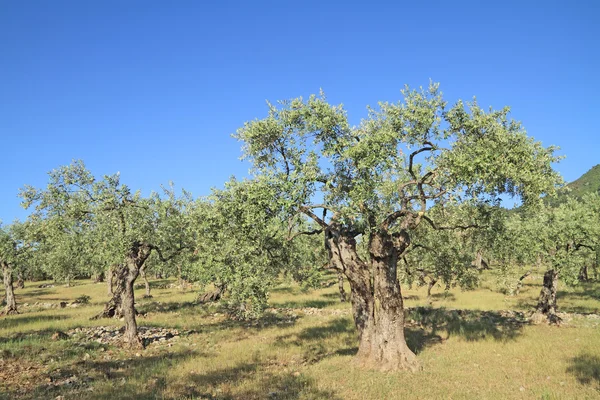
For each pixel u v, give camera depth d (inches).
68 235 824.3
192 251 962.1
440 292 1747.0
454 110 594.6
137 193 838.5
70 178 803.4
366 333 647.8
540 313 1007.0
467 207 709.9
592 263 1025.5
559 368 602.9
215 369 653.9
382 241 626.2
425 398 486.9
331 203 617.6
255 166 665.6
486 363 645.9
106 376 616.7
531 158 568.1
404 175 729.6
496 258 961.5
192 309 1418.6
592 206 1071.0
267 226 590.6
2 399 511.5
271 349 796.6
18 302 1829.5
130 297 859.4
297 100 622.5
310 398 493.0
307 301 1598.2
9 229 1418.6
